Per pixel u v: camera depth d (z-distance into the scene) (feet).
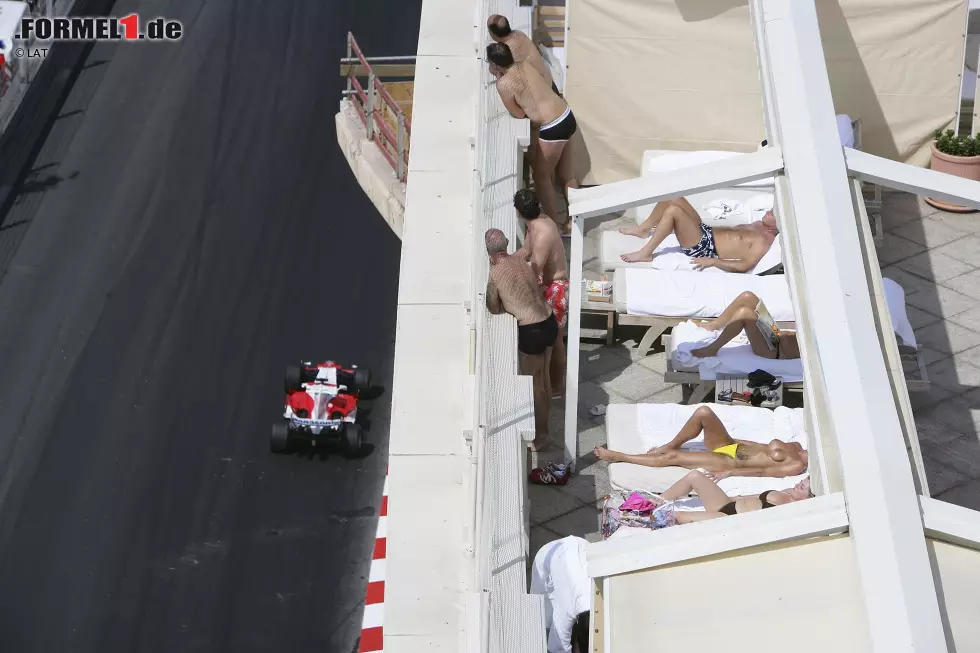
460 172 120.67
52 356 192.24
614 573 57.57
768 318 91.45
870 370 60.80
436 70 135.64
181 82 259.19
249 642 143.23
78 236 218.59
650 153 116.78
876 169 73.36
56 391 185.37
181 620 146.51
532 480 86.12
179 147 240.53
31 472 170.71
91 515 163.22
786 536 55.52
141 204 225.76
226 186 231.30
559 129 104.88
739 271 100.53
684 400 93.81
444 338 103.50
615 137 120.06
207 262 212.84
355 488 169.68
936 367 96.89
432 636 80.07
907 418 62.18
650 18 113.60
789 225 71.56
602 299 98.53
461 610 81.92
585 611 71.72
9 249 214.90
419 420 96.27
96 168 235.61
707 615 54.03
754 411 86.63
